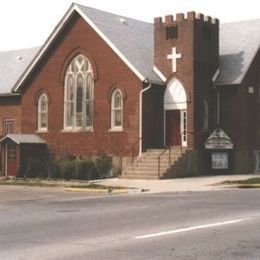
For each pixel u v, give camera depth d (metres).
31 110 40.62
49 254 10.79
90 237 12.77
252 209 18.06
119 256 10.51
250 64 36.91
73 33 38.56
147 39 40.06
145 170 33.16
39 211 18.84
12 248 11.55
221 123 36.62
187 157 34.19
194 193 25.12
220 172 35.81
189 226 14.25
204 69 36.09
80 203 21.55
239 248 11.21
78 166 34.38
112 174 35.81
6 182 33.12
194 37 35.34
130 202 21.28
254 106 37.31
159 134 36.22
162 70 36.44
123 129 35.97
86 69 38.03
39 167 37.00
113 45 36.38
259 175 34.44
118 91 36.44
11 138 38.31
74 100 38.53
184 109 35.50
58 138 39.09
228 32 40.91
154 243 11.81
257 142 37.44
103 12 39.81
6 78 46.12
